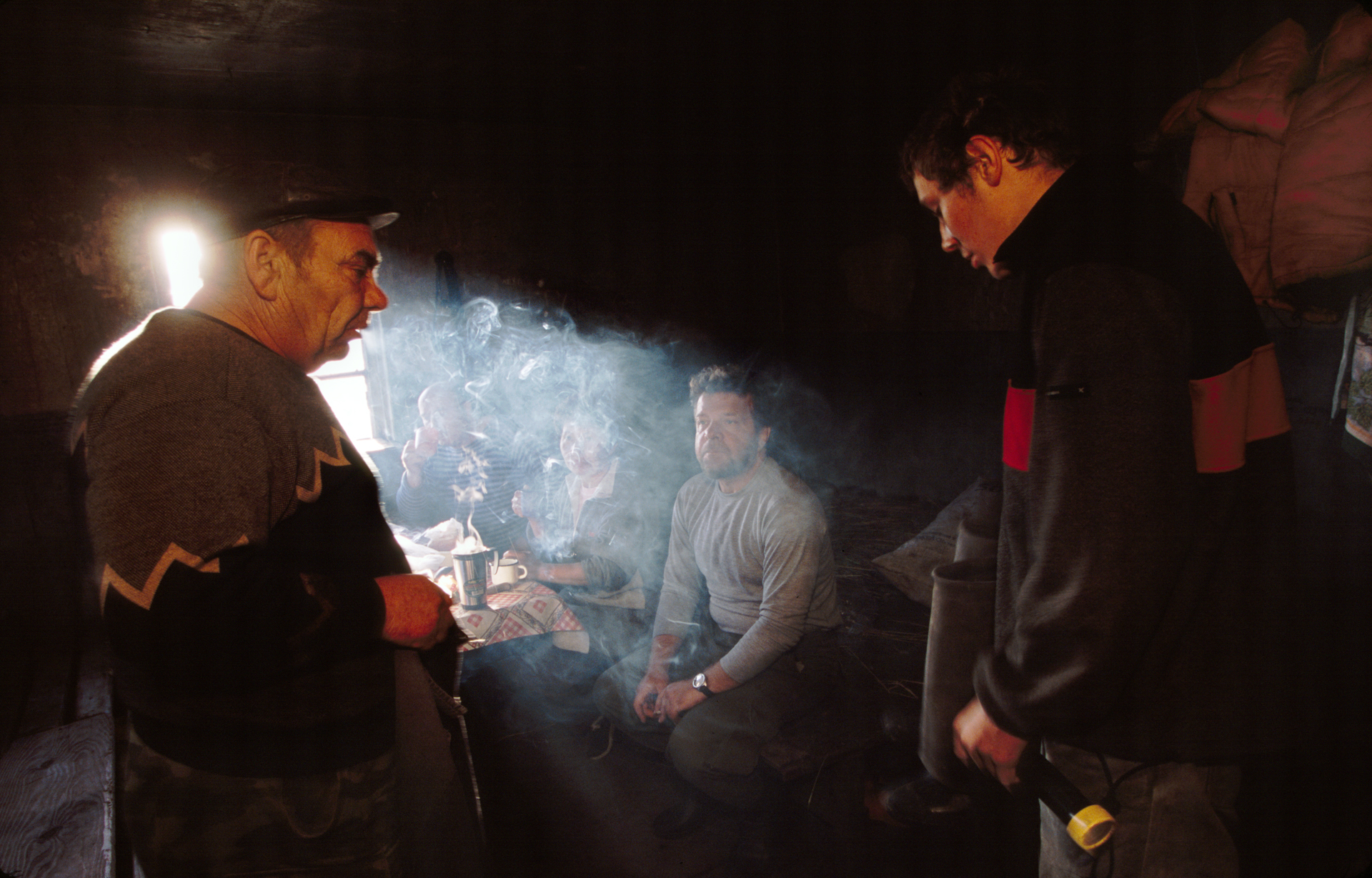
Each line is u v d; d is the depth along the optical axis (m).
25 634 3.49
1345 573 1.62
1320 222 1.47
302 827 1.08
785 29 3.28
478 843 1.60
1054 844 1.09
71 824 1.75
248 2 2.78
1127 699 0.97
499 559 2.62
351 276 1.18
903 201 4.86
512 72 3.83
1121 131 3.08
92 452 0.92
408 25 3.09
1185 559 0.84
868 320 5.30
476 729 2.83
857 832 2.02
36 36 2.95
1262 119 1.57
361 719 1.12
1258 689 0.95
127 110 3.98
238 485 0.93
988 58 3.60
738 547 2.18
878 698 2.55
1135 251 0.90
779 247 5.98
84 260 3.94
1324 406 2.25
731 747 1.99
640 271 5.51
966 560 1.34
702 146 5.55
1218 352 0.90
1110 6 2.96
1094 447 0.84
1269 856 1.01
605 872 2.10
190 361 0.97
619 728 2.56
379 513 1.27
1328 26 2.23
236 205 1.08
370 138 4.59
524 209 5.05
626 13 3.05
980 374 4.54
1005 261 1.05
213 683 0.91
